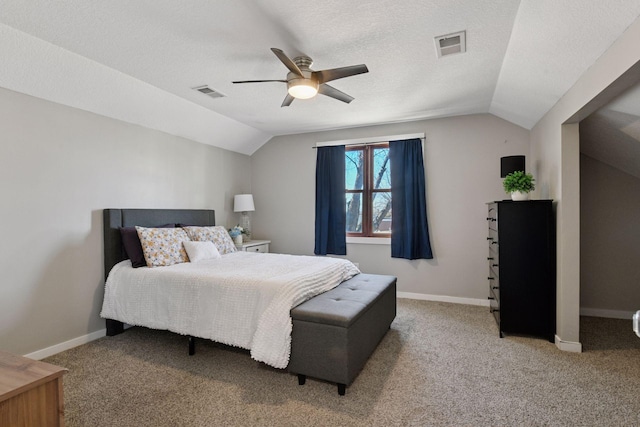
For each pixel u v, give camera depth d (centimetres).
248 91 323
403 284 438
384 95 335
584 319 354
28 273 261
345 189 467
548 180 311
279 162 511
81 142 300
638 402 198
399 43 230
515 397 204
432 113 398
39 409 120
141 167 357
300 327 215
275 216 515
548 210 289
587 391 210
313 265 307
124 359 262
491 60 256
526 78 268
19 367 128
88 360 260
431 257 416
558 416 185
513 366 244
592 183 362
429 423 180
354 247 463
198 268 293
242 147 502
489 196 398
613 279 360
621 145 294
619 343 285
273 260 338
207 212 439
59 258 282
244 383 224
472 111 391
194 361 257
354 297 249
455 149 411
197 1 180
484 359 256
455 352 269
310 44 229
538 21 193
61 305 282
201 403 201
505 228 301
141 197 357
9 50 224
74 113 294
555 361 252
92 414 190
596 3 160
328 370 208
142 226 345
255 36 218
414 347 279
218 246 389
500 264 303
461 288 411
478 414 188
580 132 305
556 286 286
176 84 304
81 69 260
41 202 270
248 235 504
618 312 358
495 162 395
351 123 442
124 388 218
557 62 225
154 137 373
